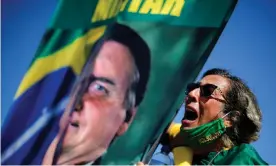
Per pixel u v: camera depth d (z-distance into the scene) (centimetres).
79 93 219
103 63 231
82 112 223
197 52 266
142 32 248
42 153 206
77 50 220
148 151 258
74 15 221
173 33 259
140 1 251
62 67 214
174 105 261
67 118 216
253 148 300
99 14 230
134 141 248
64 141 216
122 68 238
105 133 234
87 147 226
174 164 299
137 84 245
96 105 229
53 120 209
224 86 305
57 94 210
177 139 312
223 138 302
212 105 301
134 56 243
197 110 304
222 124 299
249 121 307
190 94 307
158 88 253
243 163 283
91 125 228
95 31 228
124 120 241
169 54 257
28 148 202
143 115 250
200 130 298
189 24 265
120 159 243
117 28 238
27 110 203
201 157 308
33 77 207
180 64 260
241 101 305
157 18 253
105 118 233
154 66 251
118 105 237
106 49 233
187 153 302
